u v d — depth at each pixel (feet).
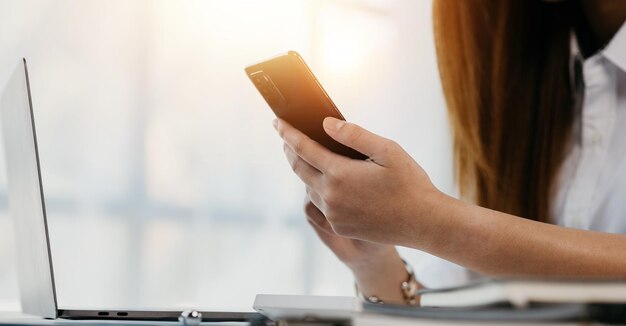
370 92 12.67
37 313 2.71
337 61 12.41
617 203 3.17
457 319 1.30
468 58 3.47
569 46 3.42
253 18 11.70
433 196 2.24
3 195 8.99
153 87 10.93
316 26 12.17
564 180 3.39
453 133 3.57
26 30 9.99
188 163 11.16
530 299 1.22
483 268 2.21
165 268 10.82
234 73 11.55
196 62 11.27
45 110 10.12
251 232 11.61
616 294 1.23
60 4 10.23
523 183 3.42
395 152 2.23
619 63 3.16
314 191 2.54
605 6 3.34
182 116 11.15
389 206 2.26
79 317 2.35
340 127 2.25
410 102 12.89
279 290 11.71
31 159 2.39
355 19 12.59
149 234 10.73
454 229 2.20
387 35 12.83
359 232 2.38
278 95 2.37
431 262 3.61
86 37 10.43
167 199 10.96
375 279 3.10
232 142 11.51
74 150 10.29
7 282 8.97
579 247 2.13
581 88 3.40
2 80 9.70
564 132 3.40
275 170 11.84
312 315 1.54
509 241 2.16
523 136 3.42
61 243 10.11
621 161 3.20
